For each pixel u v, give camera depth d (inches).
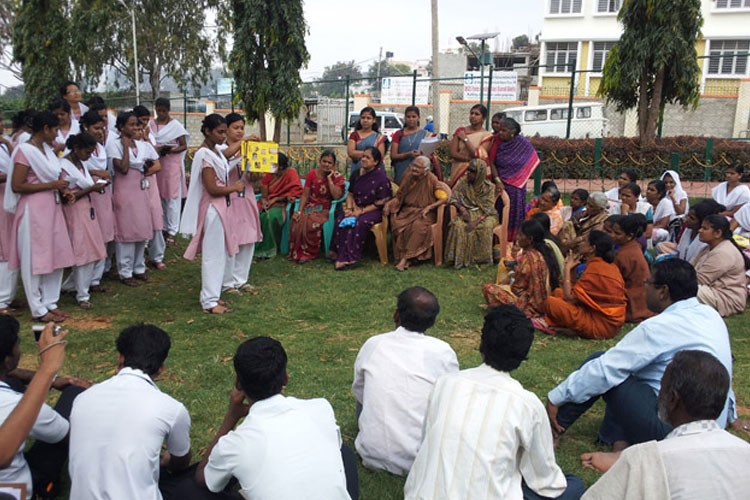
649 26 587.5
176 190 355.6
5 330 114.2
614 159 612.7
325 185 329.7
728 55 591.8
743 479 83.4
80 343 213.0
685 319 137.6
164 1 1223.5
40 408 103.9
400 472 133.9
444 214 321.1
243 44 470.0
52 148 234.1
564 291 230.4
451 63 1518.2
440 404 109.8
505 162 328.5
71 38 1042.7
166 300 265.3
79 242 242.1
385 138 347.9
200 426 158.6
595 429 162.9
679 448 86.4
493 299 243.3
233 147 249.3
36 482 124.8
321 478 97.6
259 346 105.5
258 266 321.1
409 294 137.9
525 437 104.8
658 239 312.0
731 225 296.8
